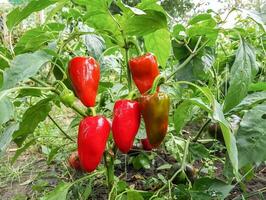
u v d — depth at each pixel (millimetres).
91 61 389
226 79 614
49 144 936
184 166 526
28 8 403
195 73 575
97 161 372
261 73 678
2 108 321
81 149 369
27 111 427
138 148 698
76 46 563
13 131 435
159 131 373
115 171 775
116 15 439
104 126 372
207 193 463
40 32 499
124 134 364
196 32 504
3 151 454
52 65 440
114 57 722
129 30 413
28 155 922
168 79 506
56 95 415
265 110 405
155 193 490
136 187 693
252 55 406
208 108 360
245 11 425
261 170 748
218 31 494
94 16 433
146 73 405
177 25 501
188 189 490
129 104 371
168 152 802
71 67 385
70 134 990
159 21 405
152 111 366
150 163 781
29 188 747
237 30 513
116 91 672
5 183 774
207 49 594
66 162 769
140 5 413
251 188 673
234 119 574
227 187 475
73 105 396
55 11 433
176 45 576
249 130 399
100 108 664
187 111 465
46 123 1076
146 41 477
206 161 695
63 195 453
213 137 607
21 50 479
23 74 334
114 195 467
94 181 682
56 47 469
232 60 690
